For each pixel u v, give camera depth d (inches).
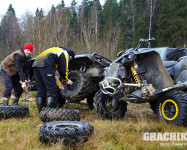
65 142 110.0
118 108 189.6
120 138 122.1
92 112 227.8
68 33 538.6
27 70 205.0
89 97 245.4
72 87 212.1
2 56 625.6
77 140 110.3
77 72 209.2
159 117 165.6
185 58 172.2
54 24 497.7
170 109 161.0
